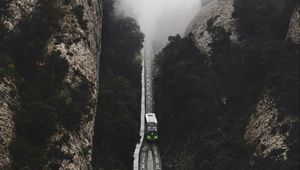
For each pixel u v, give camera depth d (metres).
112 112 134.75
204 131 137.00
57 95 101.19
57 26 110.31
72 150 94.44
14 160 85.56
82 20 116.62
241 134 126.38
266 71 132.38
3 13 110.38
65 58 106.31
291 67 125.50
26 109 92.88
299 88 116.19
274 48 131.88
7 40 105.75
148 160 139.38
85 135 101.44
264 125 120.12
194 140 137.25
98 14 141.75
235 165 115.19
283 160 108.81
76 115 99.31
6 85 92.62
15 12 111.25
